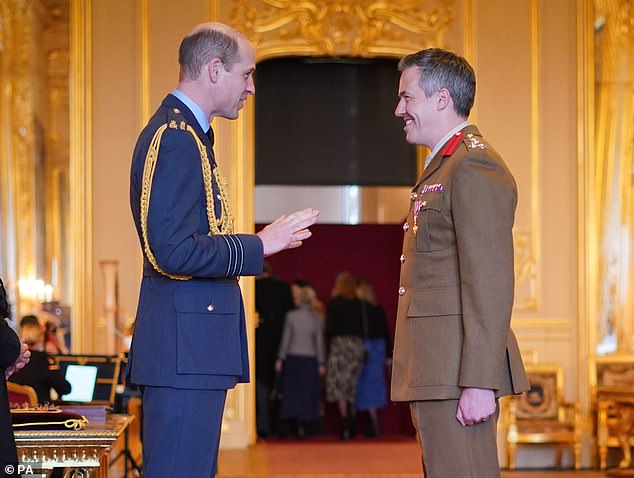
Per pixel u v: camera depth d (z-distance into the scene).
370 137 13.72
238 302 4.51
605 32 12.95
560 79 12.95
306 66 13.68
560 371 12.30
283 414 14.77
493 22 13.03
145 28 12.71
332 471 11.53
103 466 5.80
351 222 17.56
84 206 12.55
